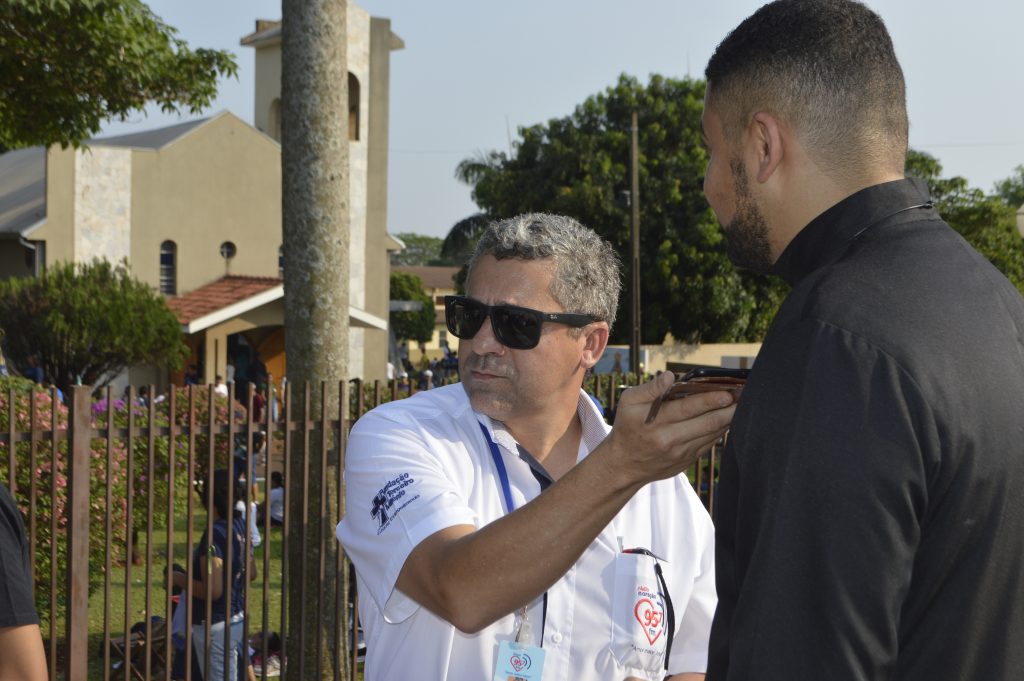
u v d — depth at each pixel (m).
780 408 1.31
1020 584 1.33
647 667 2.09
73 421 4.60
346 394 4.92
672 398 1.57
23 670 2.28
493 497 2.14
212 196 27.80
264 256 28.58
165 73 10.85
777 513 1.27
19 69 10.13
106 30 9.68
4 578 2.29
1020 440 1.31
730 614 1.41
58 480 6.14
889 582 1.21
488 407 2.17
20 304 20.69
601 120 30.83
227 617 4.91
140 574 9.08
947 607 1.30
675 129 29.89
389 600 1.95
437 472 2.02
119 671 6.64
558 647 2.07
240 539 6.09
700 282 28.70
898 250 1.39
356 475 2.08
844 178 1.45
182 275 27.45
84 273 21.45
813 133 1.45
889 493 1.22
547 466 2.28
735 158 1.54
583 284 2.20
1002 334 1.36
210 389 4.88
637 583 2.09
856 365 1.27
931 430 1.25
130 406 4.72
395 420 2.12
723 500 1.43
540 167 30.39
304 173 4.88
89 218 26.28
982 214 31.41
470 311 2.19
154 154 27.05
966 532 1.28
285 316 5.00
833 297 1.34
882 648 1.21
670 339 33.59
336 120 4.90
